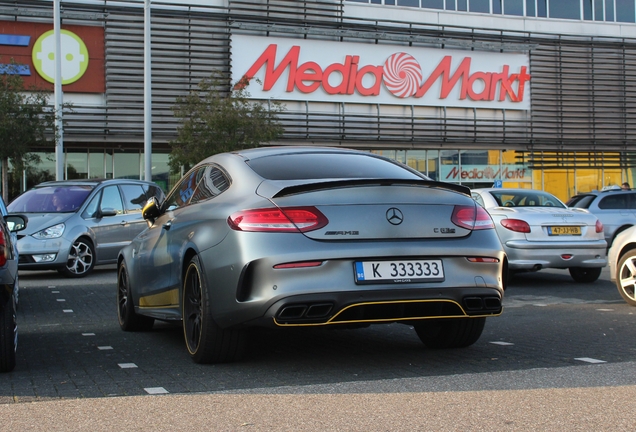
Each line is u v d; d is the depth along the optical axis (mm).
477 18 30578
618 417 3545
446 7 30125
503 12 31078
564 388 4188
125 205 14008
